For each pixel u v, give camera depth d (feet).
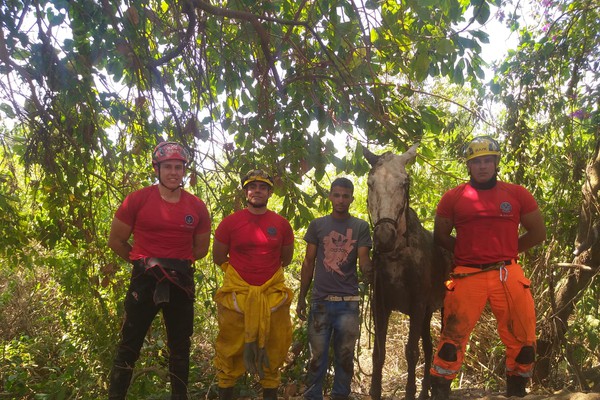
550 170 19.95
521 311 12.37
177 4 14.96
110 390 12.34
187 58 16.06
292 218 17.15
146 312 12.35
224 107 18.11
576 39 19.20
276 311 13.35
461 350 12.57
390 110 16.88
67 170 15.42
